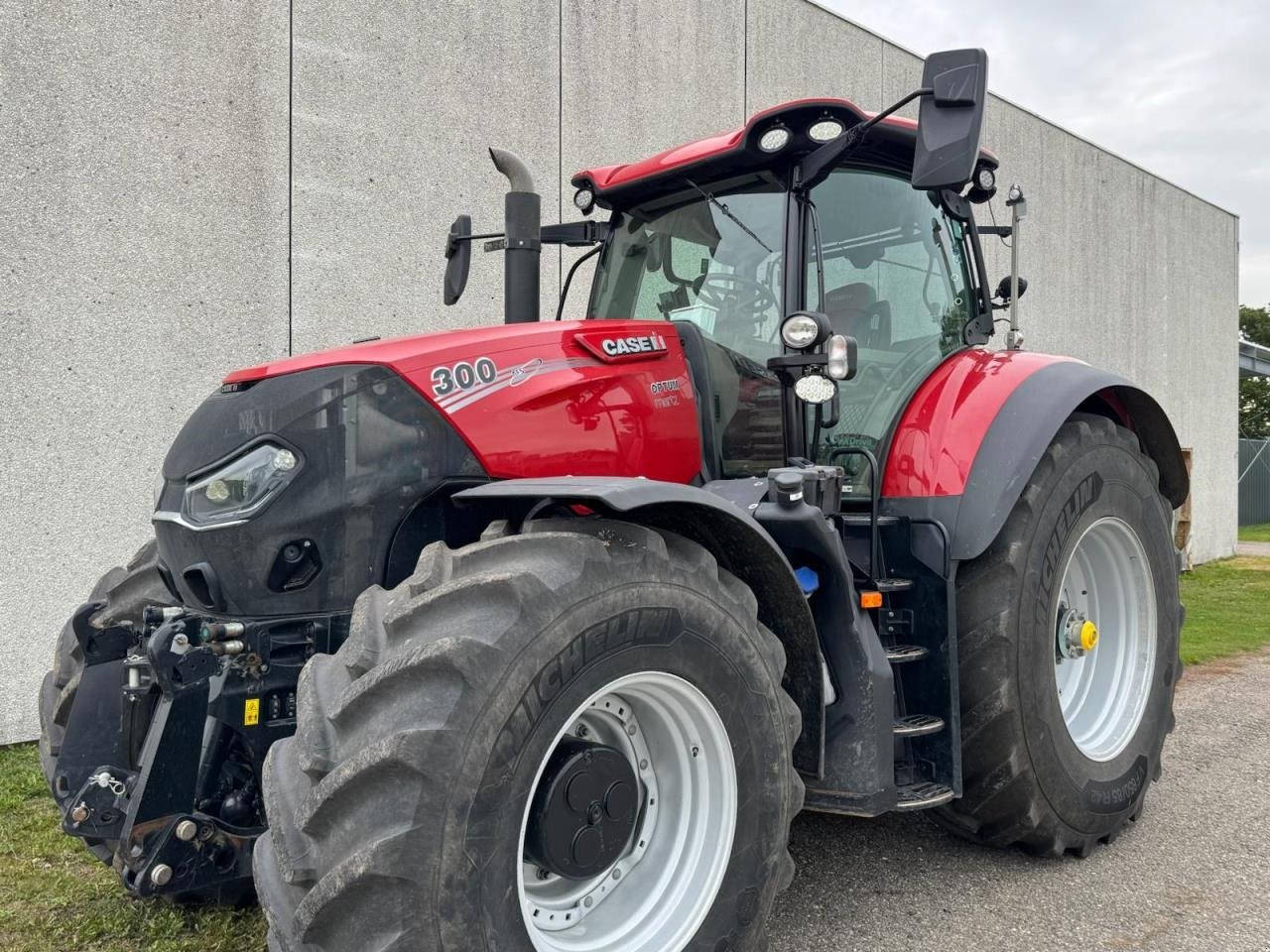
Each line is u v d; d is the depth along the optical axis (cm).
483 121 598
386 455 235
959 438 305
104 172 468
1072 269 1035
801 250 296
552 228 375
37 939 265
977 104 247
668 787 226
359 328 550
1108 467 341
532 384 254
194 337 495
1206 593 980
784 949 260
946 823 325
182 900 278
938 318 346
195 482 237
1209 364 1295
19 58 446
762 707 227
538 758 188
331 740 184
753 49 748
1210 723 488
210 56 498
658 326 289
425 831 172
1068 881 304
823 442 303
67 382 461
